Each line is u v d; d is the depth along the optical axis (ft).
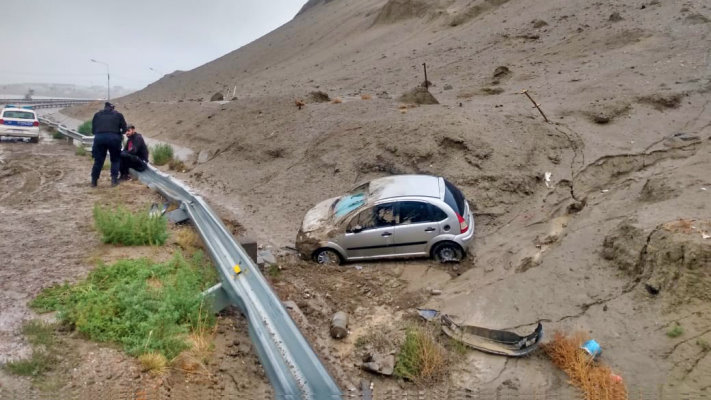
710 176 27.66
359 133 44.57
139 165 43.37
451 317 22.34
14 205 33.24
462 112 43.32
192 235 26.45
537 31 83.56
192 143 66.18
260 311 15.94
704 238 19.67
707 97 42.01
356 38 151.53
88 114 134.21
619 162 34.42
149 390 13.14
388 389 17.57
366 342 20.21
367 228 28.14
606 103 43.09
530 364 18.58
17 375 13.23
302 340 13.93
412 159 37.83
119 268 20.16
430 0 143.33
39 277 19.88
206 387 14.17
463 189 33.83
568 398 16.53
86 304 16.65
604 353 18.43
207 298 17.54
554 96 48.80
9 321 16.14
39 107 204.64
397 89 74.43
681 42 56.59
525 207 32.19
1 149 69.15
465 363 18.90
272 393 14.51
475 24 106.83
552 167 35.35
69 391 12.79
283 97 66.49
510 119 41.27
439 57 89.35
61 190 38.24
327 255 28.63
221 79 188.65
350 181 39.68
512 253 27.63
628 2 79.71
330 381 12.73
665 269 20.02
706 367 16.55
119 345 15.24
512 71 65.82
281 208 38.68
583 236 26.27
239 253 19.66
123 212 26.99
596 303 21.07
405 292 25.03
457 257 27.76
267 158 49.65
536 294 22.72
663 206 24.71
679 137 36.04
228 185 46.09
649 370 17.20
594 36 68.95
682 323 18.31
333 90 85.81
